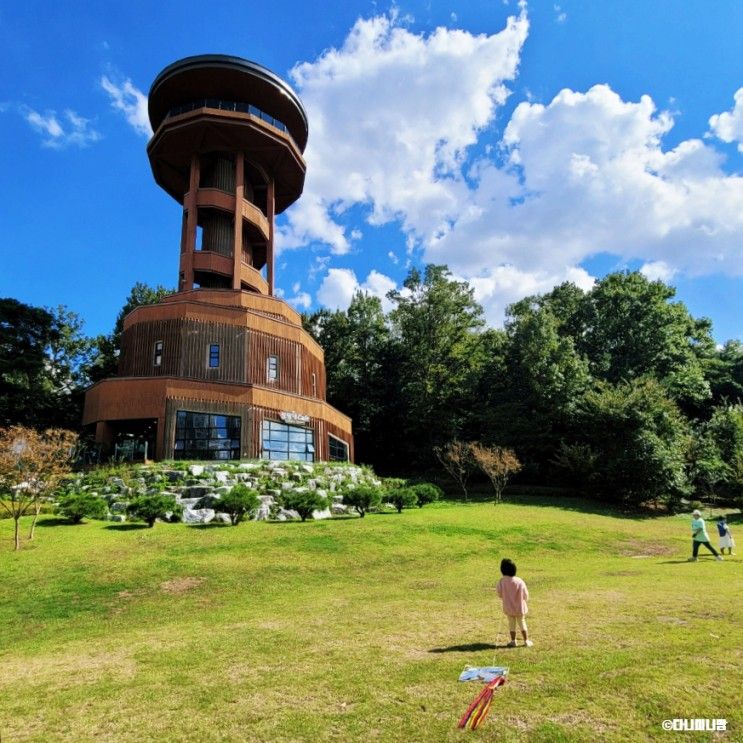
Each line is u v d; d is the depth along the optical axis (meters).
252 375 34.78
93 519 21.70
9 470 17.88
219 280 41.94
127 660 9.17
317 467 31.16
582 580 14.31
